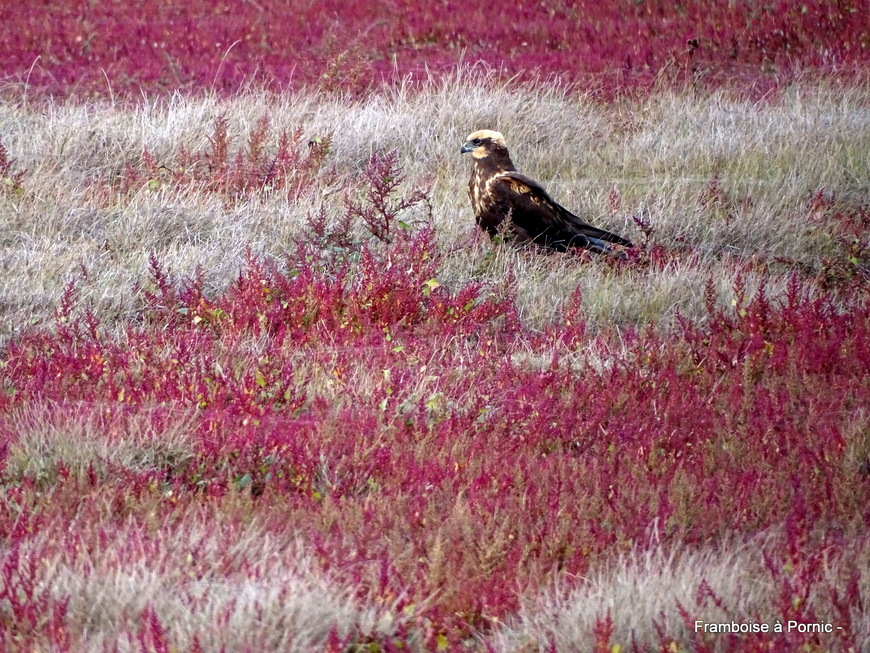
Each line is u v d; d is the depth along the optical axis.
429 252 22.19
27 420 14.88
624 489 13.63
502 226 23.70
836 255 24.34
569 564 12.12
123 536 11.97
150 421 14.98
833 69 37.88
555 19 44.50
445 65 38.75
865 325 19.88
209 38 41.12
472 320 20.12
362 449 14.65
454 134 29.94
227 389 16.34
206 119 29.30
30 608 10.49
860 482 14.06
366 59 38.25
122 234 22.70
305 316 19.66
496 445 15.19
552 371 17.61
